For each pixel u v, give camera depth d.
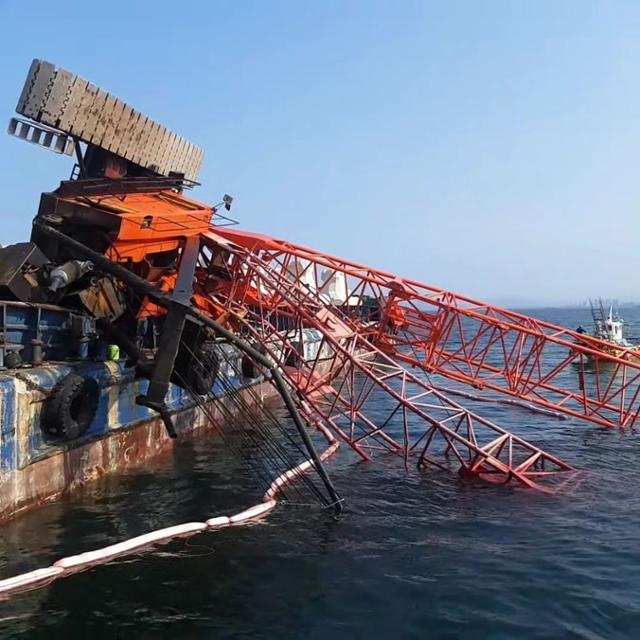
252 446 23.72
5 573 11.91
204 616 10.47
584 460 21.70
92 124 23.02
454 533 14.43
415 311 25.64
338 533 14.48
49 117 21.33
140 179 22.86
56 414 15.94
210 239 21.39
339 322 22.30
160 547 13.46
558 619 10.27
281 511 16.08
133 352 19.19
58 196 20.89
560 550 13.26
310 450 16.44
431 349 25.64
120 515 15.53
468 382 25.44
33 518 14.98
